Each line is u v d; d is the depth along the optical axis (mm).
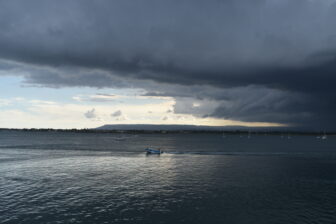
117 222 31125
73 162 81312
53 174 59906
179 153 116875
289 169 69000
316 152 124812
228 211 34906
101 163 79750
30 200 39031
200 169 69062
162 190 45656
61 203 37812
